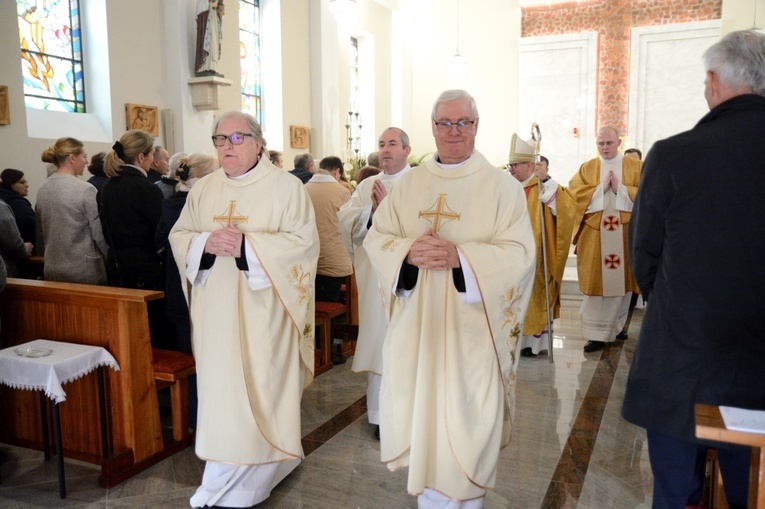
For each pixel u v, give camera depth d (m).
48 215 3.86
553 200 5.02
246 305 2.74
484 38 12.69
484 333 2.36
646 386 1.89
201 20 7.51
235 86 8.68
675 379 1.82
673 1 11.08
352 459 3.30
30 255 4.45
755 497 1.34
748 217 1.73
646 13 11.27
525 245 2.40
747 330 1.74
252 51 9.80
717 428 1.31
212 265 2.76
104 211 3.70
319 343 4.80
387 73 13.18
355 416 3.90
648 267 1.95
